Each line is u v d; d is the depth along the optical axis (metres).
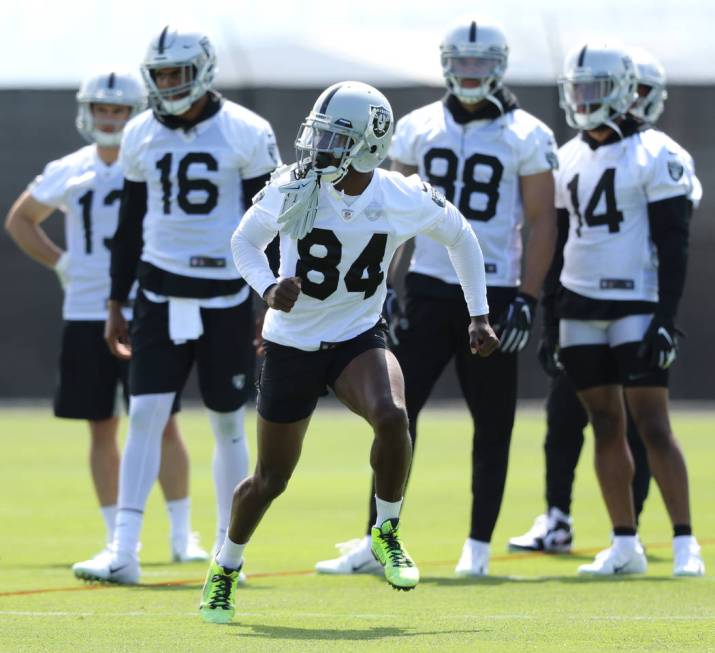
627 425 31.66
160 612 22.45
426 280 28.02
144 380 26.41
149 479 26.38
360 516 38.12
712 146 68.19
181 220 26.33
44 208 33.00
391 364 20.58
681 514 27.61
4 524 36.34
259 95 69.88
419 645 19.08
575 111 28.03
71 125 70.62
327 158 20.44
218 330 26.48
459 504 41.22
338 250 20.64
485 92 27.86
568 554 31.66
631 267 27.70
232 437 26.83
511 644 19.19
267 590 25.42
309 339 20.73
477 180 28.02
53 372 71.25
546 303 29.67
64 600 23.88
